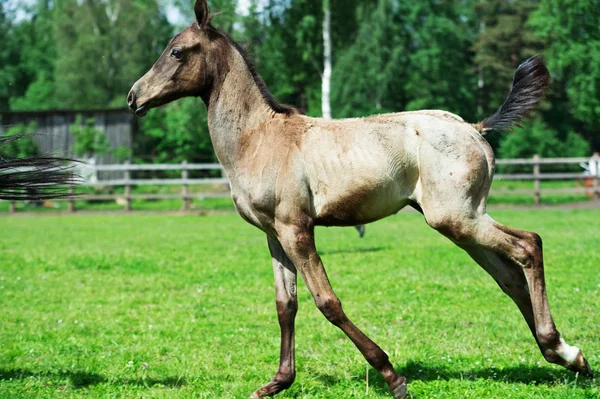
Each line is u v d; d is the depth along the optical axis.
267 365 6.07
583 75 25.80
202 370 5.93
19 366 6.10
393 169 4.92
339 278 10.16
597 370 5.38
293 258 5.05
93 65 45.31
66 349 6.70
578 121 44.81
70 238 16.56
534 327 5.12
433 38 35.81
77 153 30.22
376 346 4.95
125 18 45.94
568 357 4.78
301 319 7.78
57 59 50.31
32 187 5.39
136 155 34.19
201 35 5.37
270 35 28.28
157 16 47.22
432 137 4.84
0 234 17.78
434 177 4.80
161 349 6.62
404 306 8.23
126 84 46.00
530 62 5.18
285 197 5.03
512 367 5.62
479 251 5.21
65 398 5.20
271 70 28.38
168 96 5.37
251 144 5.26
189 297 9.27
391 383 4.90
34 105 45.84
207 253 13.29
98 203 29.31
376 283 9.68
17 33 53.41
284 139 5.14
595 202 23.92
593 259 11.07
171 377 5.76
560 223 17.33
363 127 5.04
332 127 5.12
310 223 5.07
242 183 5.28
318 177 5.01
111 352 6.55
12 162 5.32
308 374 5.76
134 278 10.80
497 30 43.75
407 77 35.81
